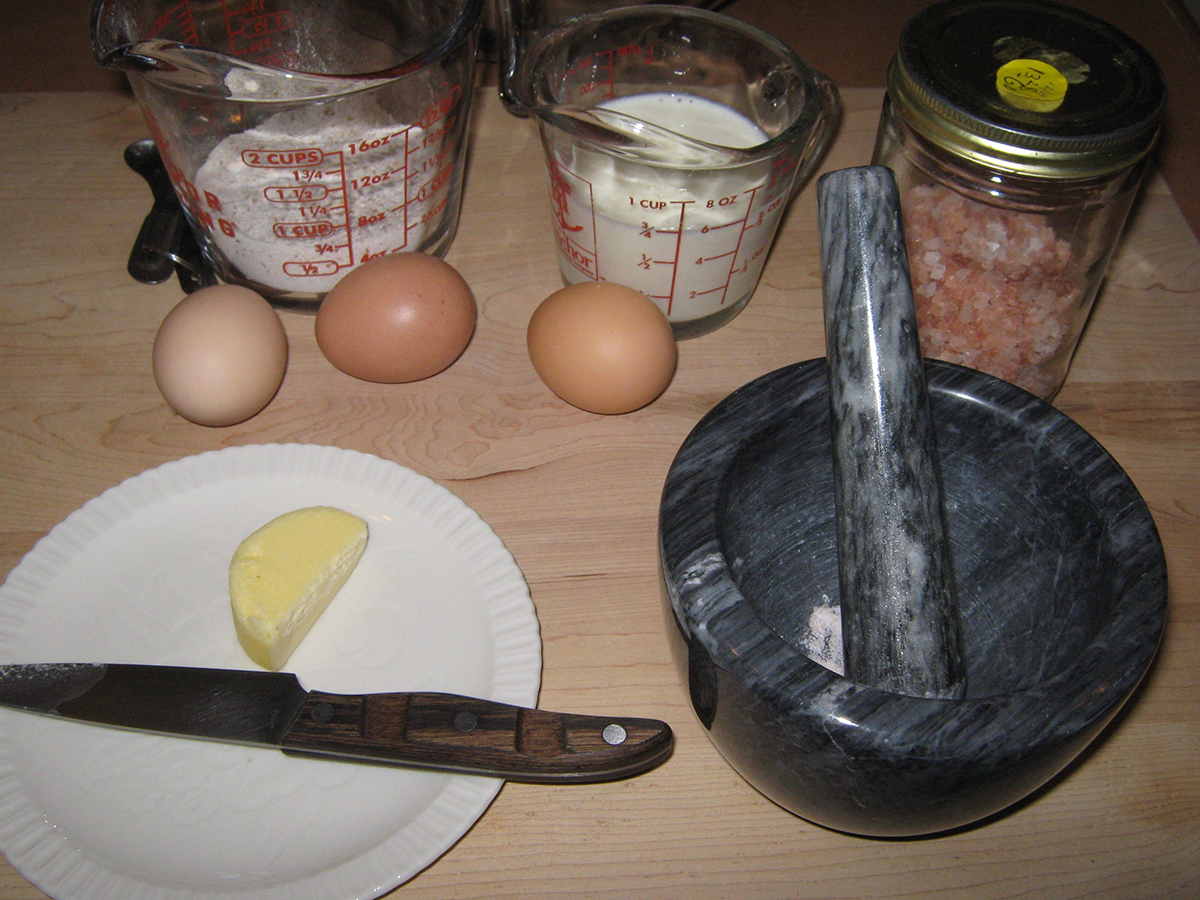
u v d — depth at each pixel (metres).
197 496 0.80
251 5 1.02
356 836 0.64
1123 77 0.75
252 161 0.85
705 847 0.68
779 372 0.70
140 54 0.74
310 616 0.74
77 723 0.67
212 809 0.65
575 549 0.84
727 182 0.84
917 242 0.86
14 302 0.98
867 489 0.64
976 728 0.52
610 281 0.95
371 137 0.88
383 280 0.87
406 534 0.79
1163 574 0.59
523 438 0.92
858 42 1.34
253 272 0.95
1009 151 0.71
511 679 0.70
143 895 0.59
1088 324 1.02
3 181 1.07
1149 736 0.74
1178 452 0.92
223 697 0.68
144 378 0.93
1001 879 0.67
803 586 0.78
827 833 0.69
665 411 0.94
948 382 0.70
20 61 1.27
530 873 0.67
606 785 0.71
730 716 0.58
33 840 0.61
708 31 0.99
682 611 0.58
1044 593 0.68
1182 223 1.11
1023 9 0.81
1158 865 0.68
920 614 0.62
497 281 1.04
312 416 0.92
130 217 1.06
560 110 0.81
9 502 0.84
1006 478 0.71
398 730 0.64
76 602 0.74
